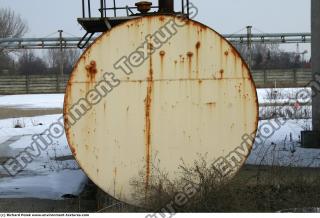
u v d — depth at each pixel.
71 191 8.00
